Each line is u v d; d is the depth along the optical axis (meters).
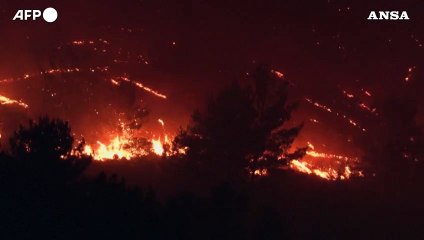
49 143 11.48
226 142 22.45
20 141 11.45
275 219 11.91
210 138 22.45
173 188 21.38
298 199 21.80
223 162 22.50
